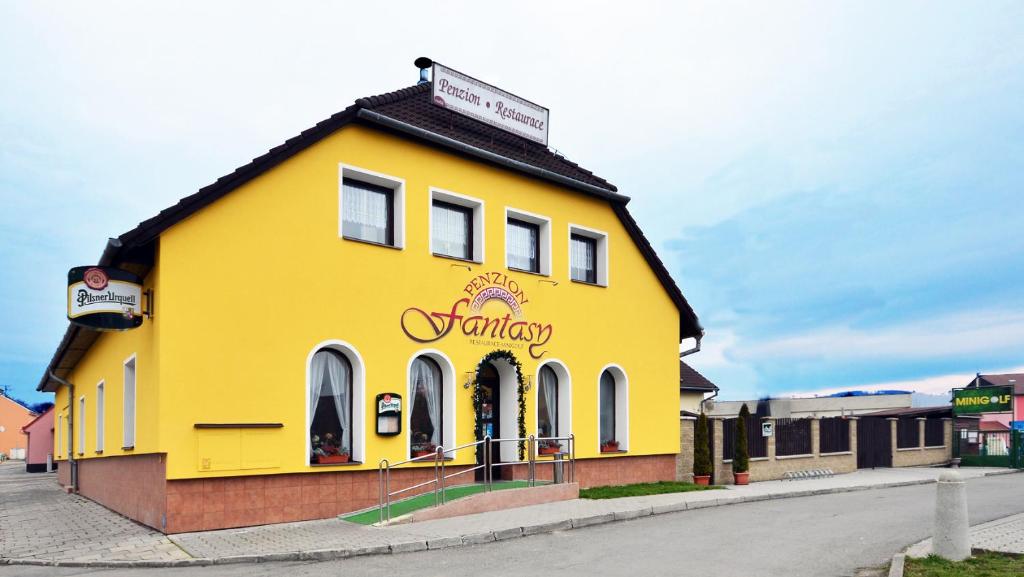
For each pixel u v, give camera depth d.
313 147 13.89
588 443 18.22
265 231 13.11
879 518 13.72
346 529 11.97
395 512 13.00
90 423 19.70
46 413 39.22
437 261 15.62
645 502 15.20
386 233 15.20
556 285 18.05
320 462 13.39
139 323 12.19
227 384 12.41
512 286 17.03
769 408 46.69
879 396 43.78
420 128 15.55
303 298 13.45
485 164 16.78
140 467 13.31
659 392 20.36
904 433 29.80
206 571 9.37
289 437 12.98
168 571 9.42
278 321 13.09
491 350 16.41
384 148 14.97
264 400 12.78
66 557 10.21
